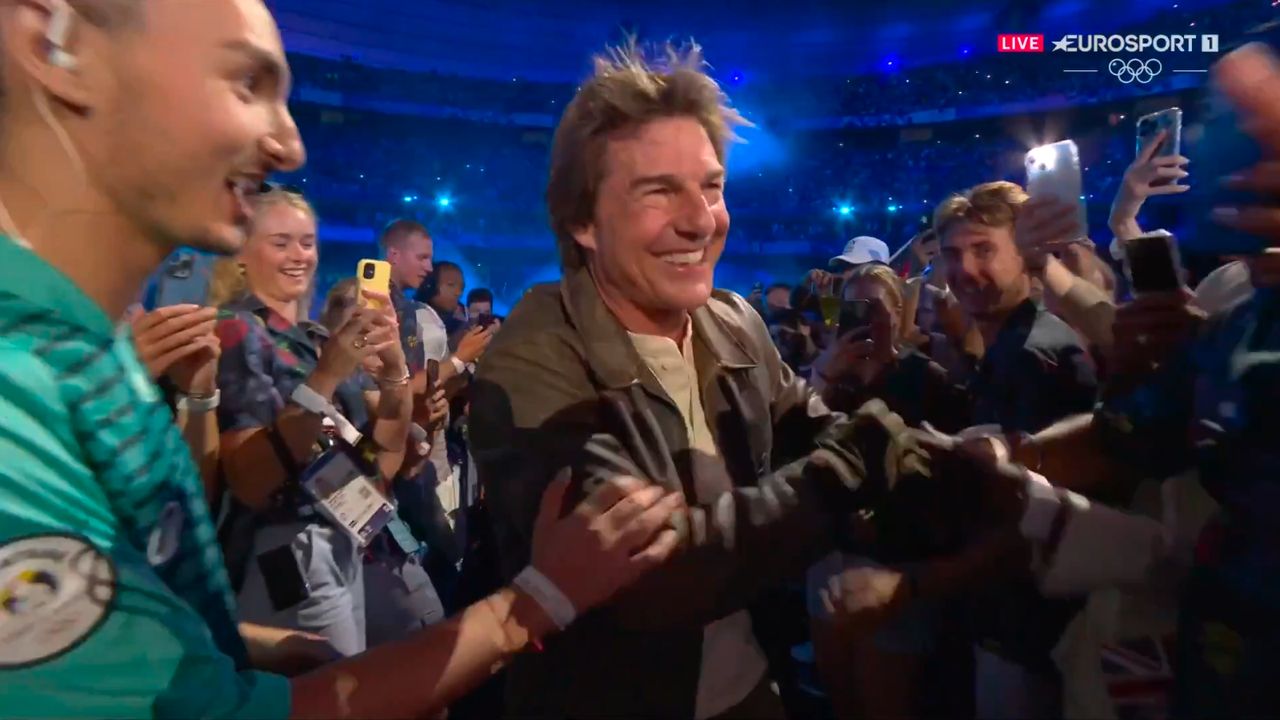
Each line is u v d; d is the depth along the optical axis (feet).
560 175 2.98
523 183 59.47
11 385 1.61
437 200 55.57
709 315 3.30
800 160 59.72
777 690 3.39
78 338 1.74
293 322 6.04
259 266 5.75
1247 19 33.76
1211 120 2.47
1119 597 3.00
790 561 2.63
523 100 59.57
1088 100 44.91
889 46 58.08
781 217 58.95
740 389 3.23
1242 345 2.56
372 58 55.57
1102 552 2.96
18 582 1.58
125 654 1.66
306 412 4.83
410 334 8.38
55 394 1.68
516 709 3.10
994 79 50.47
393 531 6.14
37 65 1.70
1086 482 3.17
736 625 3.27
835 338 4.76
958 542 3.05
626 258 2.81
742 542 2.52
